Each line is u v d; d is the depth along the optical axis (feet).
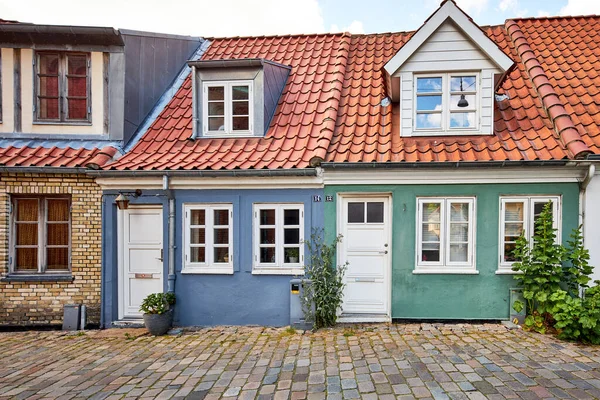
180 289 22.86
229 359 17.15
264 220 22.90
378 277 22.49
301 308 21.38
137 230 23.45
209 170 21.52
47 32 24.02
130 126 25.67
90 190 22.86
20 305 22.79
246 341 19.62
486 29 31.83
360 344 18.45
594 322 17.06
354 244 22.57
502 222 21.25
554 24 31.22
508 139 21.90
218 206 22.94
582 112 22.75
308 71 29.73
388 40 32.96
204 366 16.43
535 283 19.94
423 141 22.80
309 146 23.04
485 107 22.61
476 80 23.07
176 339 20.29
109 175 22.02
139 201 22.80
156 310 21.13
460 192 21.35
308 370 15.62
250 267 22.54
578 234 20.22
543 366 15.28
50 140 24.81
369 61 30.40
